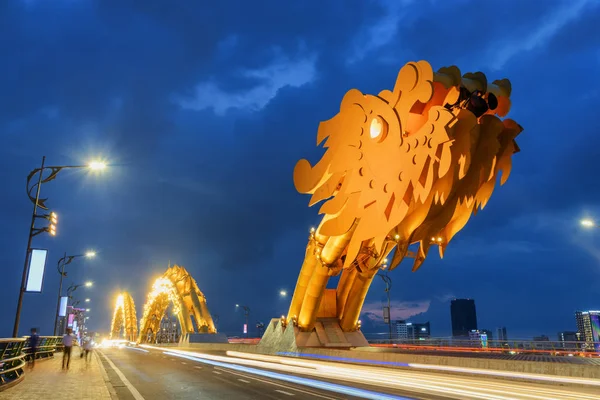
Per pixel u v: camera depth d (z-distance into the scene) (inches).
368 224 818.8
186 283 2618.1
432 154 682.8
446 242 827.4
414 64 726.5
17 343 652.7
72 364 1029.2
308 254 1262.3
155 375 813.9
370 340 1993.1
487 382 593.9
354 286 1369.3
